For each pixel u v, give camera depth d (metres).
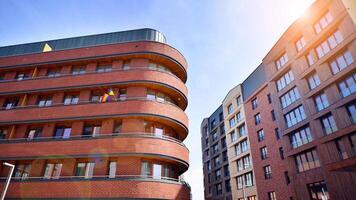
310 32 26.98
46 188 17.34
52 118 20.55
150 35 25.56
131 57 23.34
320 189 23.52
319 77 24.94
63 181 17.42
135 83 21.53
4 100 23.48
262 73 38.12
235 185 40.97
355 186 19.97
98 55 23.38
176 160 19.58
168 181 18.19
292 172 26.86
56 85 22.45
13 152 19.33
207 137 56.75
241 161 40.41
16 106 23.08
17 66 24.50
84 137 19.52
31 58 24.70
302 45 28.73
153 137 19.05
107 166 18.09
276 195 30.38
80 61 23.75
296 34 29.03
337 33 24.03
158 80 21.91
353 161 20.03
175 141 20.33
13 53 27.61
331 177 21.86
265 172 33.62
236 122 43.72
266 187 32.47
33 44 28.00
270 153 32.94
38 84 22.84
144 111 19.95
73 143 18.95
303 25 27.97
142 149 18.27
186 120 23.22
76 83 22.19
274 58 32.94
